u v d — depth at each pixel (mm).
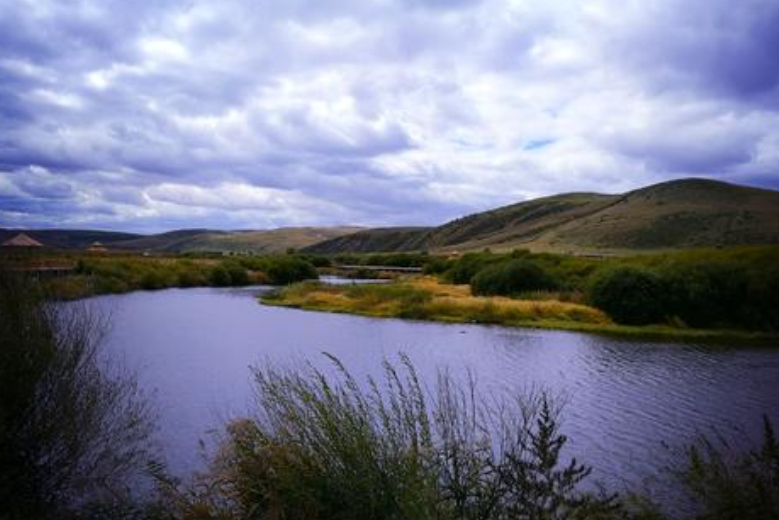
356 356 28922
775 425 17922
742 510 6953
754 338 38406
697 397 21703
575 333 39438
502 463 7246
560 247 133250
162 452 12875
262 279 87750
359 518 6320
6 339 8297
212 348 30156
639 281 44031
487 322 43906
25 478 8352
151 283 72562
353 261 133500
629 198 165625
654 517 8188
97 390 9578
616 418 18609
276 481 6859
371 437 6750
